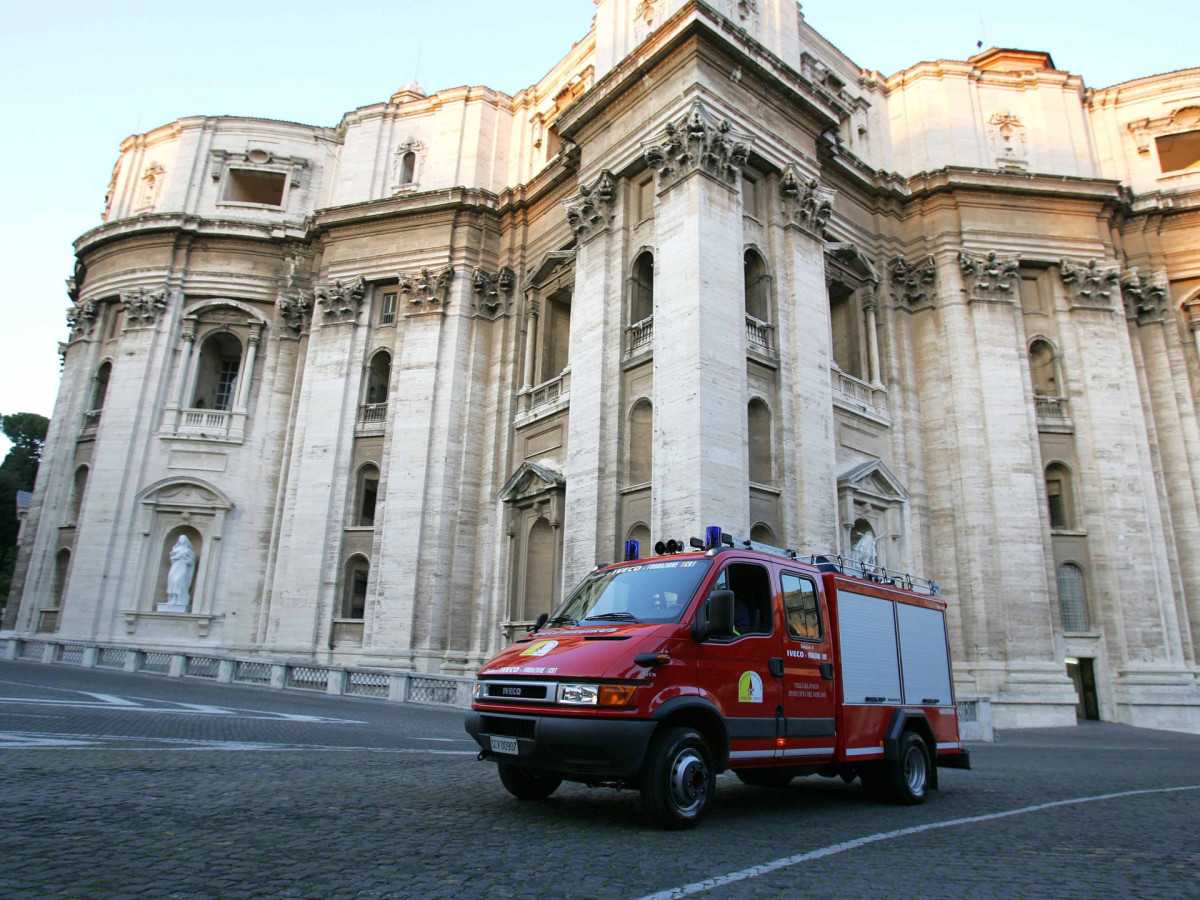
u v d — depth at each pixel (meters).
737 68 24.56
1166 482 30.83
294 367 35.81
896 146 33.91
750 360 22.94
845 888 5.14
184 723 12.69
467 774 9.34
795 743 8.09
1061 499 29.25
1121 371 29.83
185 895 4.34
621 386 23.97
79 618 32.06
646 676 6.77
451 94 35.84
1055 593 27.09
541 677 6.94
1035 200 31.53
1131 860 6.26
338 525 30.95
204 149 38.78
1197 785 11.52
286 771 8.75
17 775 7.37
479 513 30.23
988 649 26.48
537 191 32.03
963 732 20.12
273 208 37.84
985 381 28.91
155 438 34.53
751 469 22.67
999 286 30.08
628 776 6.62
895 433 28.92
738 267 22.75
